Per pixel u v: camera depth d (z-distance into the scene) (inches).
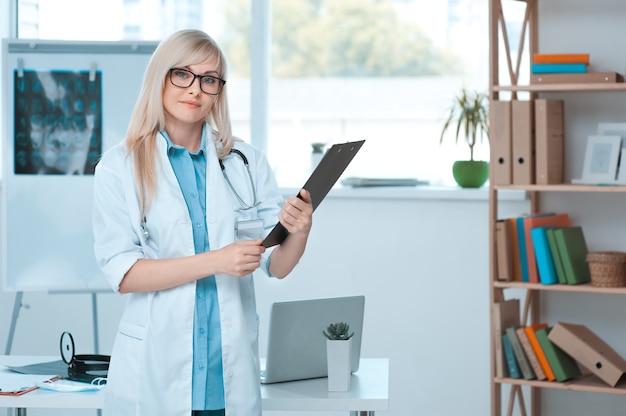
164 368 93.7
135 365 94.7
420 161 187.2
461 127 183.9
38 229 165.3
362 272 179.3
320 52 190.2
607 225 164.6
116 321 186.4
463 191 173.0
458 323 175.8
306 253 181.5
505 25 161.8
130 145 97.0
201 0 192.4
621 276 147.3
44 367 122.2
